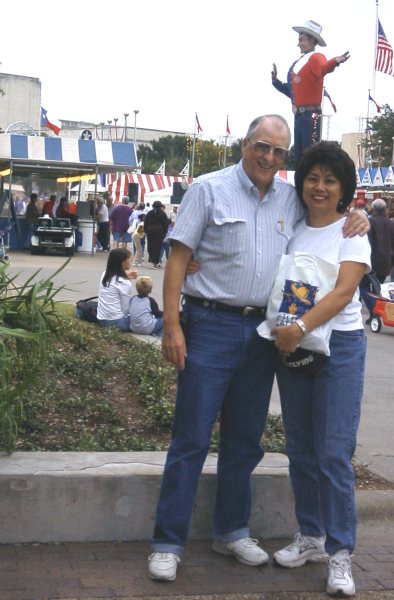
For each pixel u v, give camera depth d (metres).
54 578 4.40
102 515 4.84
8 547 4.71
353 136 61.97
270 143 4.37
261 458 4.80
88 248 27.56
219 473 4.79
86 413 6.29
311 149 4.47
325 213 4.50
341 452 4.44
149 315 10.06
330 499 4.46
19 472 4.73
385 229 14.95
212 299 4.49
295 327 4.30
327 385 4.43
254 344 4.55
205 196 4.43
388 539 5.29
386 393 9.26
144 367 7.63
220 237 4.43
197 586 4.47
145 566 4.61
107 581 4.41
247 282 4.45
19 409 5.18
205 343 4.51
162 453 5.18
